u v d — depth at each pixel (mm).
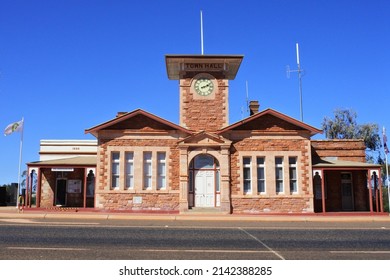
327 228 19266
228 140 28766
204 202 29047
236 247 13047
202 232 16875
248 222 23094
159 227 18641
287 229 18484
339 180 31812
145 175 28875
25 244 12969
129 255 11367
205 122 30172
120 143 28844
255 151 28906
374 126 53781
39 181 30281
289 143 29078
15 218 23906
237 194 28484
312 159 32312
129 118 29094
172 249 12469
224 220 24141
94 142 35969
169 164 28734
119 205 28297
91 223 20469
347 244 13961
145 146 28875
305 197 28578
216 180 29266
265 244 13766
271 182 28656
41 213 26250
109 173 28531
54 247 12500
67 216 24375
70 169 29812
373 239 15320
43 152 35562
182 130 28891
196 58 30531
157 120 28891
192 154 28781
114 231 16734
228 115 30297
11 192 42375
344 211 31125
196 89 30609
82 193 32781
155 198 28406
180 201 28078
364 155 33250
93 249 12273
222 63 30875
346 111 55969
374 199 31688
